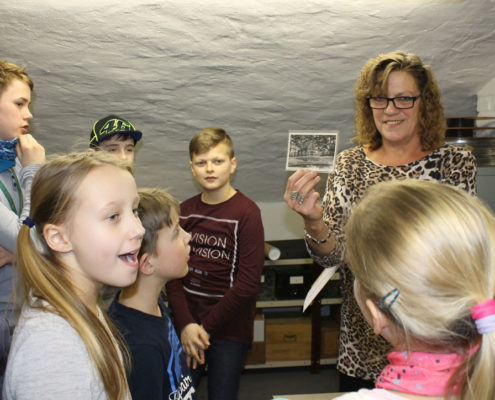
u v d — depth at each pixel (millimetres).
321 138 1173
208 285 1718
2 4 1597
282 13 1736
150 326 964
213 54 1896
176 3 1660
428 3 1735
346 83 2092
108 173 748
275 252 2475
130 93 2057
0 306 1154
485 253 484
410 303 483
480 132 2229
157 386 915
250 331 1711
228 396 1624
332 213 1279
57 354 634
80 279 757
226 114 2229
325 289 2613
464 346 489
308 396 1131
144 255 978
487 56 2041
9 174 1298
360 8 1738
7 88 1276
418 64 1188
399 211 517
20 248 743
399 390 524
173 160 2510
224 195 1766
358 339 1271
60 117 2148
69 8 1637
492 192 2092
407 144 1266
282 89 2105
